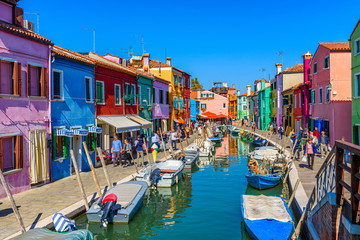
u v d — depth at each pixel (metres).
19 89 11.83
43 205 10.08
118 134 21.64
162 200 13.23
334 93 23.05
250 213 9.26
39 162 12.73
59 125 14.26
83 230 7.50
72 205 10.07
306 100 30.86
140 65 36.38
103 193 11.10
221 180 17.09
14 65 11.66
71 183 13.29
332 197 5.96
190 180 17.14
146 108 26.80
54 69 14.05
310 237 7.95
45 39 13.16
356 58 18.69
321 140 20.64
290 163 16.94
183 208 12.13
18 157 11.65
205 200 13.19
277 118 45.41
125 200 10.72
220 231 9.84
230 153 28.77
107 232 9.68
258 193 14.05
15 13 12.32
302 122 32.69
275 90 47.19
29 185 12.20
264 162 16.69
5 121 11.18
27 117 12.25
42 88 13.12
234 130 51.94
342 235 5.68
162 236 9.48
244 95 80.06
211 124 66.69
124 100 21.91
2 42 11.12
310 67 29.33
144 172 15.12
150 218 11.02
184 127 40.28
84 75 16.80
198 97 75.06
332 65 23.23
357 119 18.70
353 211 4.81
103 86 18.92
